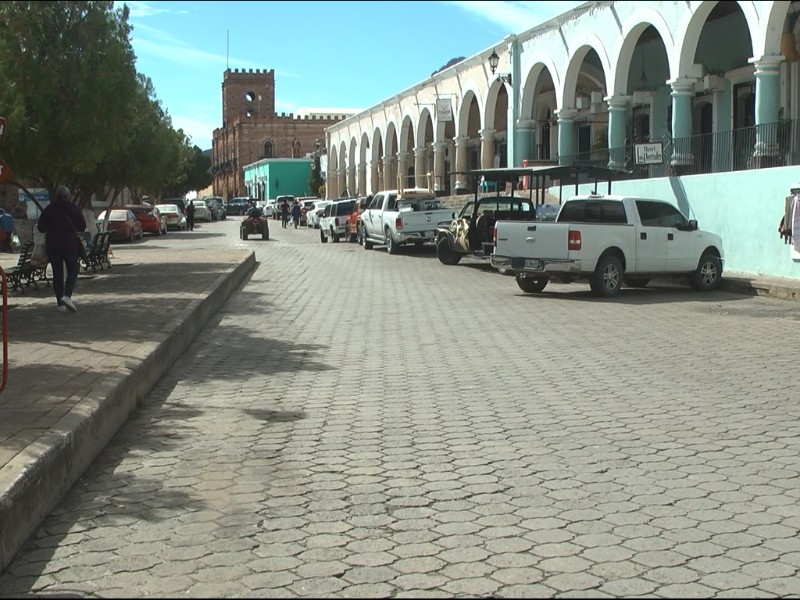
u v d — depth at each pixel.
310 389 9.01
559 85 28.59
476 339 12.15
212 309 15.22
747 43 24.20
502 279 21.20
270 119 108.81
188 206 53.06
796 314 14.69
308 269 24.59
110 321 11.98
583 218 18.03
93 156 16.89
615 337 12.23
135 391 8.23
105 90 16.25
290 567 4.59
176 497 5.74
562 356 10.77
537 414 7.82
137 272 20.55
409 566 4.57
